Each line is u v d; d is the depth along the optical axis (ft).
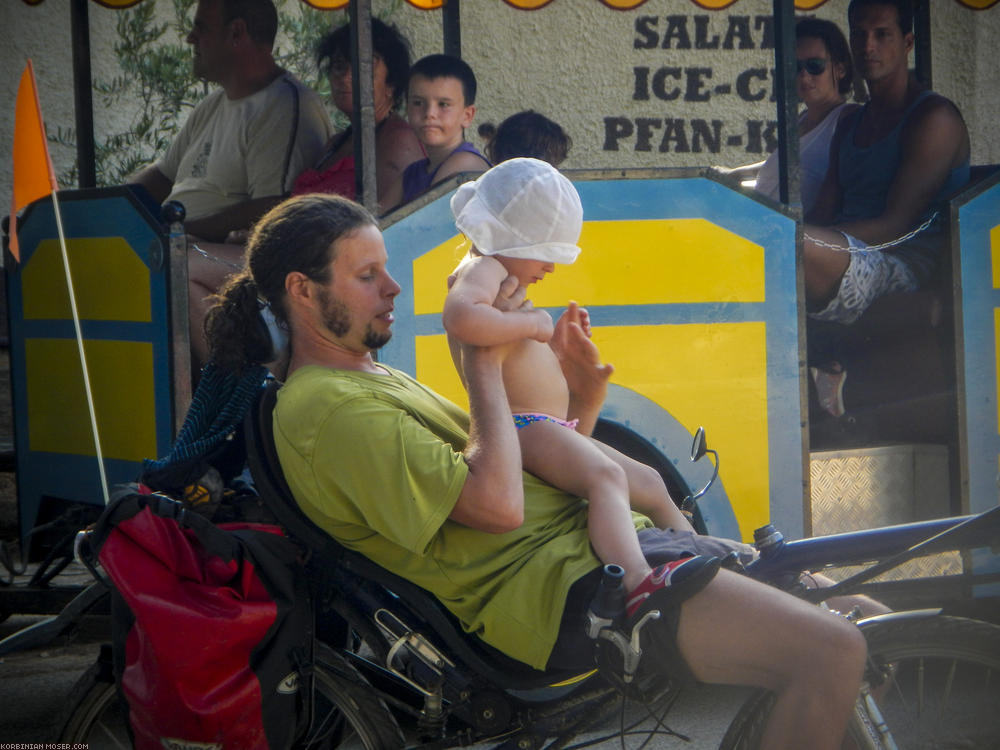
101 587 9.73
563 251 9.87
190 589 8.63
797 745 8.25
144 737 8.65
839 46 20.42
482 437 8.87
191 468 9.31
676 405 14.52
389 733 9.45
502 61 25.00
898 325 16.88
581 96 25.43
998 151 26.48
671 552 9.00
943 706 10.34
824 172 19.42
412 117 18.37
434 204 13.67
